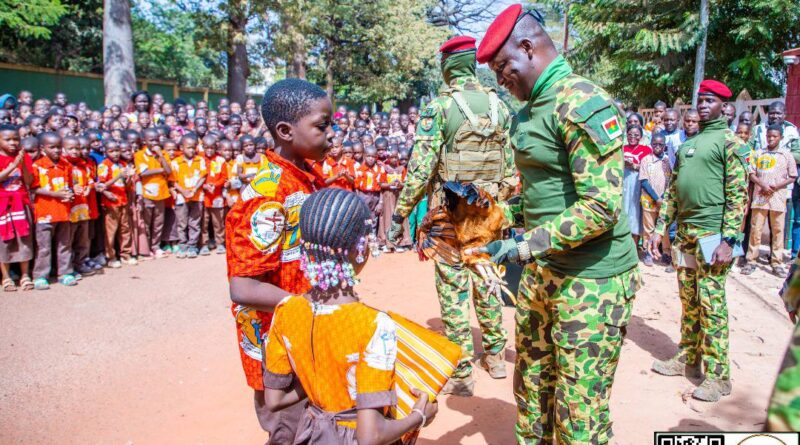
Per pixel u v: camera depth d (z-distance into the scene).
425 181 4.03
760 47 15.83
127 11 13.61
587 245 2.51
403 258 8.60
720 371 4.08
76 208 6.90
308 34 19.88
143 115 9.76
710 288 4.04
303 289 2.36
